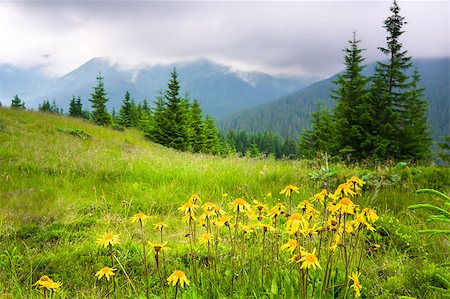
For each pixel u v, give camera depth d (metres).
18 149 10.66
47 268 3.94
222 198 6.14
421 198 5.74
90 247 4.34
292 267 3.11
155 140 33.31
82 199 6.50
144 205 6.21
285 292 2.78
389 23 19.53
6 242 4.44
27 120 17.53
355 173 6.88
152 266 3.92
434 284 2.99
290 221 2.47
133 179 7.96
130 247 4.35
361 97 18.62
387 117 18.00
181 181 7.65
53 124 18.05
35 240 4.68
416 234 4.09
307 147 30.17
